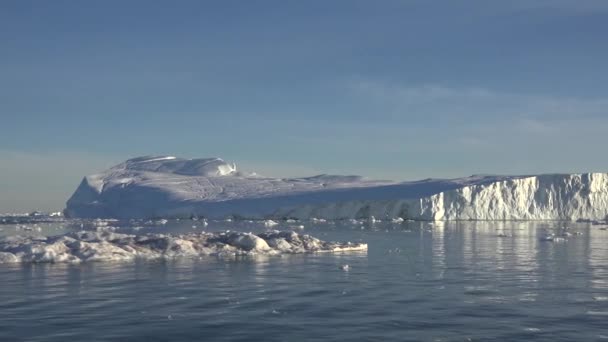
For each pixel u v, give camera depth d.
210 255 35.66
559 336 15.45
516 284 23.91
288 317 17.52
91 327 16.23
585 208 112.88
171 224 99.88
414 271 28.08
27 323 16.64
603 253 38.38
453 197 110.00
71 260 31.75
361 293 21.62
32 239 36.66
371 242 49.47
